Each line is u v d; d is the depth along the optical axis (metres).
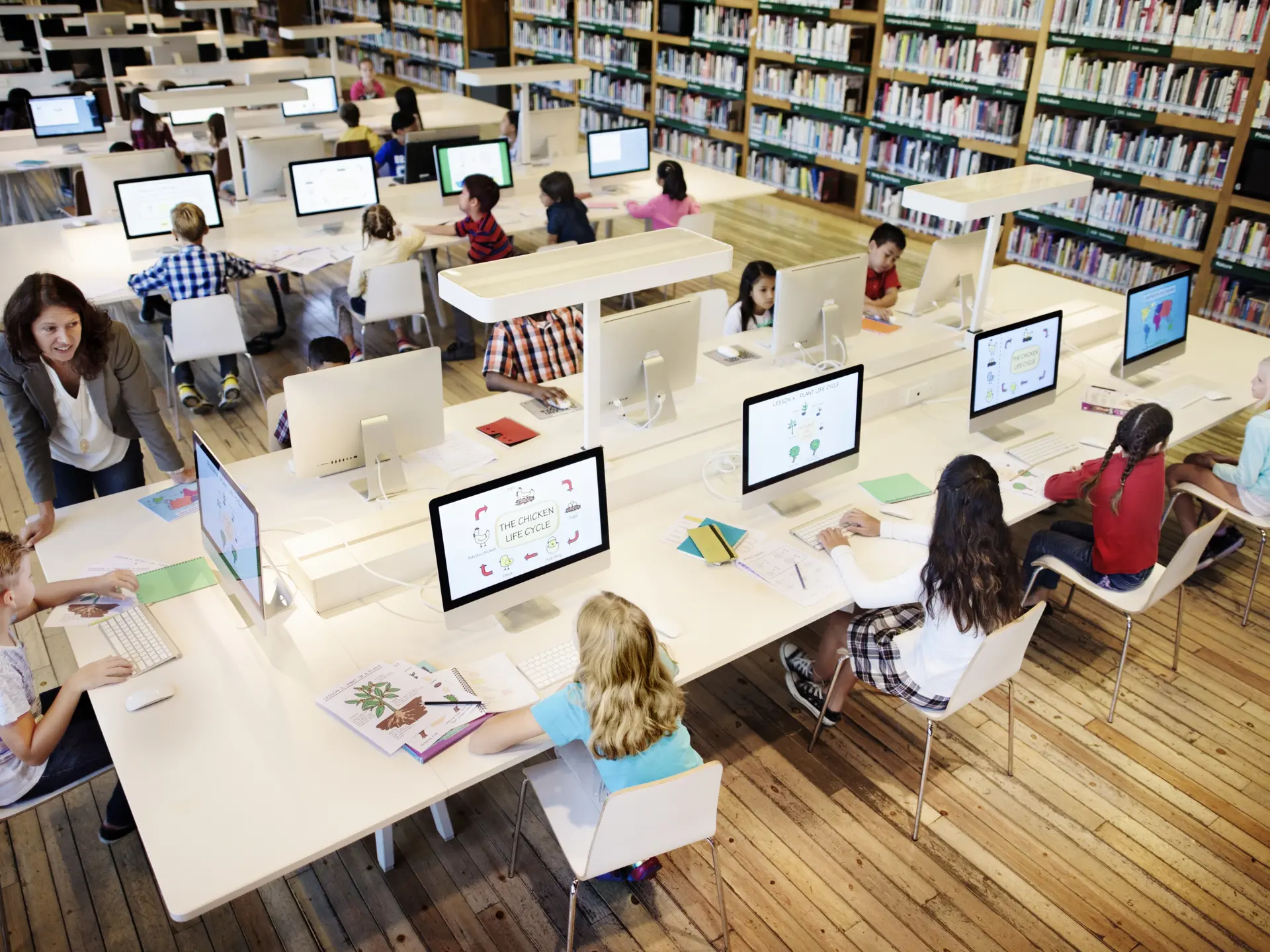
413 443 3.08
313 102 8.21
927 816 2.86
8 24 10.60
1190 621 3.70
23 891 2.56
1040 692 3.33
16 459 4.55
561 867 2.68
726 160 9.12
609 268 2.71
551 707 2.12
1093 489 3.09
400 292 5.04
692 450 3.29
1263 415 3.46
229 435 4.80
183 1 8.88
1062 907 2.60
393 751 2.17
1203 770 3.04
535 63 11.02
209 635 2.53
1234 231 5.75
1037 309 4.67
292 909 2.54
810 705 3.18
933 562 2.55
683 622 2.63
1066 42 6.34
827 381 3.00
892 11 7.24
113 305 5.92
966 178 3.92
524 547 2.49
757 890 2.62
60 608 2.57
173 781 2.08
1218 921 2.58
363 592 2.69
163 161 5.88
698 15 8.77
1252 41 5.40
